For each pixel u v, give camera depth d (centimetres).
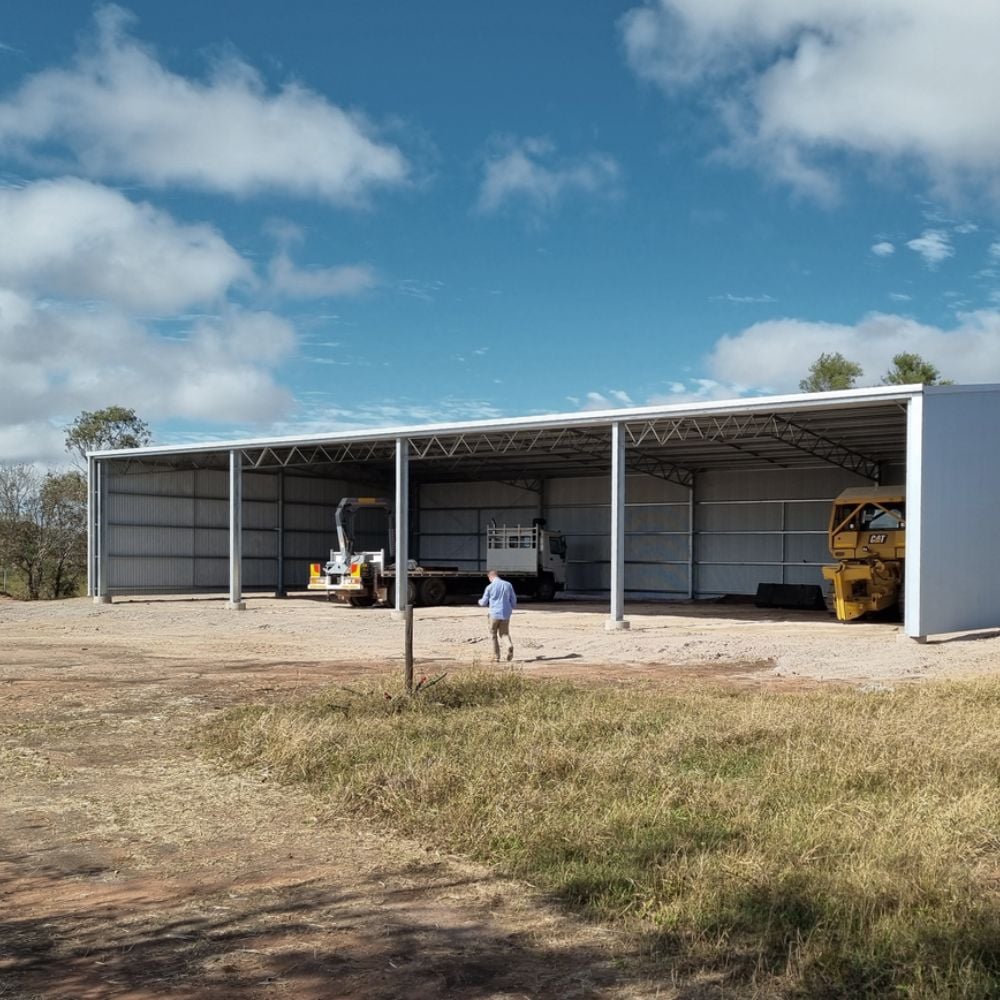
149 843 670
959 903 500
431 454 3656
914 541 2020
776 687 1427
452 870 604
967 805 664
